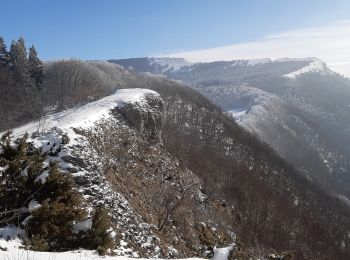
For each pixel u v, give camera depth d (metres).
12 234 16.27
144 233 27.95
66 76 106.81
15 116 74.38
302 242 68.81
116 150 38.72
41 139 31.61
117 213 27.36
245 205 61.41
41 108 78.19
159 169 43.88
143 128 48.50
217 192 56.75
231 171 75.50
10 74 92.44
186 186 45.41
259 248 46.19
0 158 18.75
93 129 38.00
